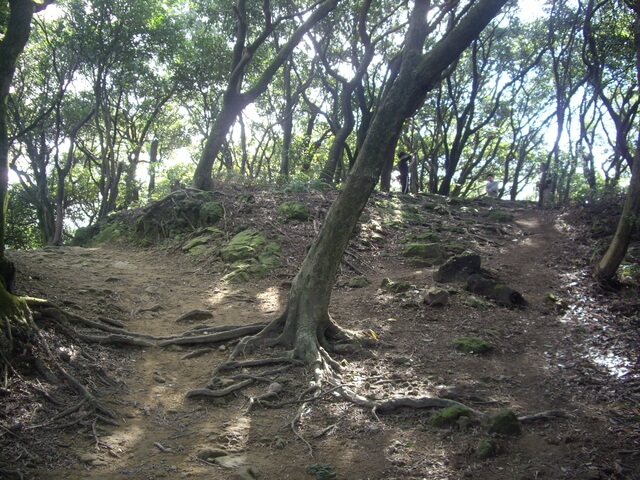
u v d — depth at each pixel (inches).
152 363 264.2
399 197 648.4
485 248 469.7
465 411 209.9
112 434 195.9
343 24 826.2
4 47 231.8
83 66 889.5
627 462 179.0
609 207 544.7
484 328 305.3
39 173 1011.3
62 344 246.1
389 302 345.4
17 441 179.3
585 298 346.3
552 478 171.5
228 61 858.8
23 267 352.8
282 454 189.0
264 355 271.0
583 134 844.0
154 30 789.9
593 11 698.2
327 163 767.1
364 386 240.4
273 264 419.8
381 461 183.6
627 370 250.4
